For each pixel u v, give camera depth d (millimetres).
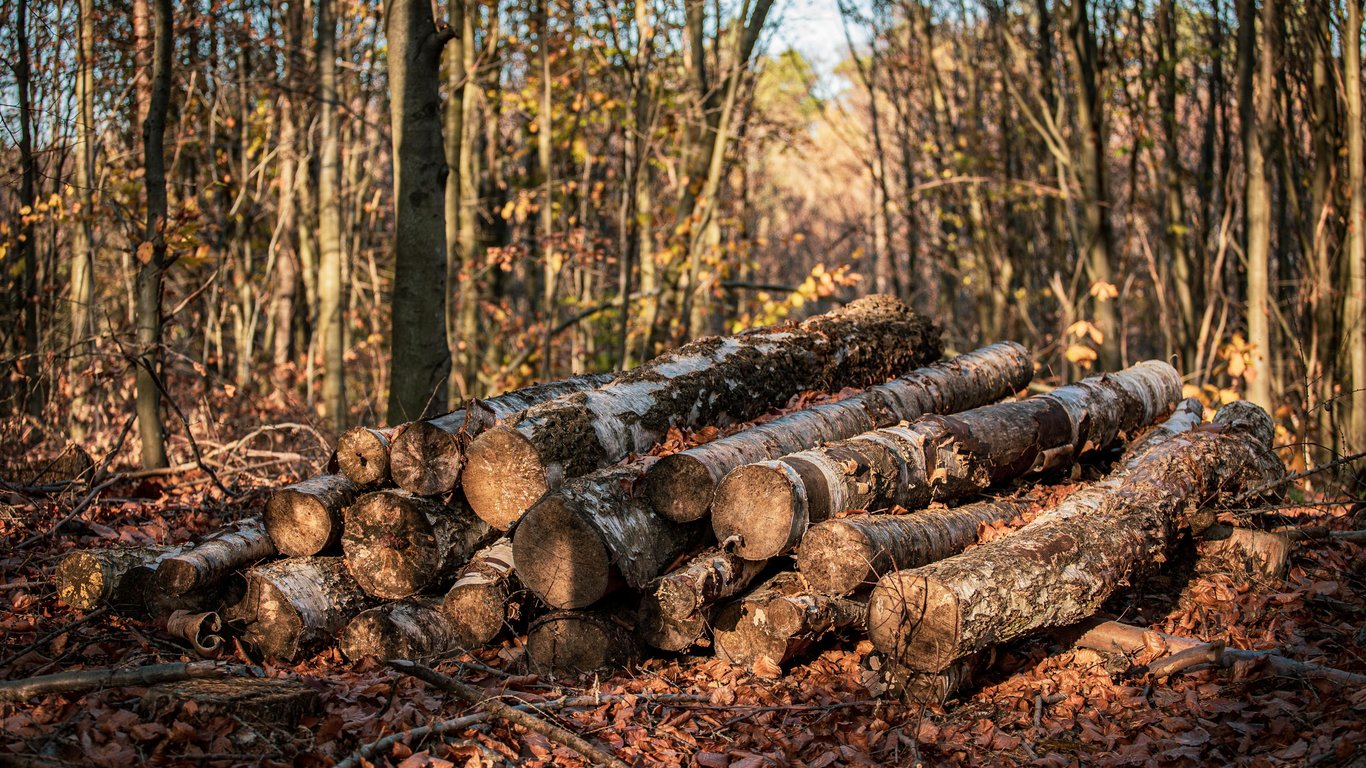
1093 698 4949
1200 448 6625
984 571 4750
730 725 4699
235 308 17516
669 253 13648
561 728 4363
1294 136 13406
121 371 8805
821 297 12102
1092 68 13250
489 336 16531
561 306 19078
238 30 14328
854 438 5676
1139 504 5926
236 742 3945
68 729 3900
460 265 14688
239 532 5488
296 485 5441
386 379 16500
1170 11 15055
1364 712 4465
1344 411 11039
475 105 14914
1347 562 6434
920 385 7141
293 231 18625
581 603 4957
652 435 5742
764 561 5273
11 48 9703
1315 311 12117
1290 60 12891
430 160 8211
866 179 26422
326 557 5410
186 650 5012
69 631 5004
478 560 5281
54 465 7773
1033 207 17828
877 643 4781
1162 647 5215
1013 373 8219
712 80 15359
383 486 5520
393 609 5180
